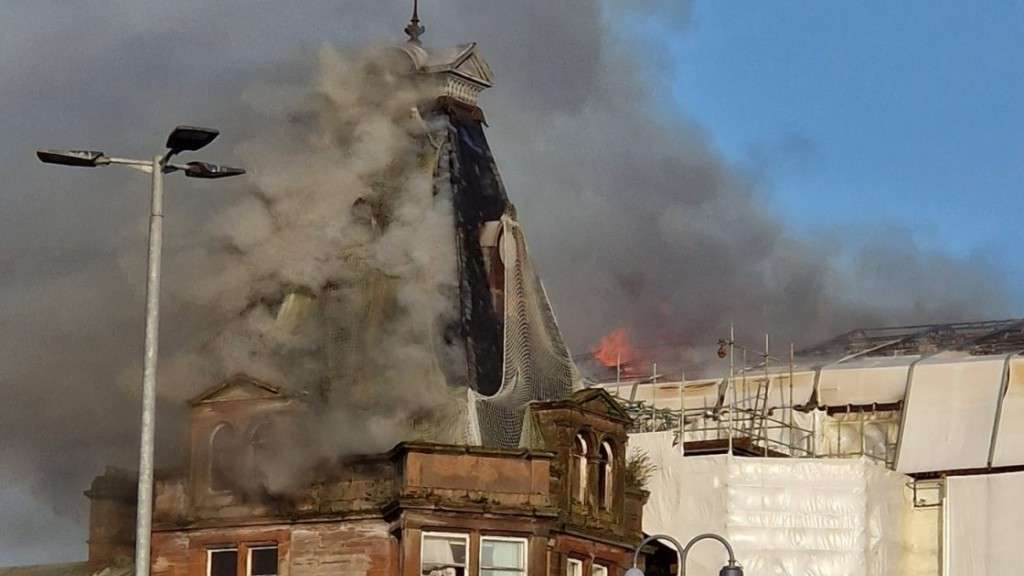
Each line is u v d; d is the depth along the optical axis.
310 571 68.81
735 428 84.94
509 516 67.94
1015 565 83.50
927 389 88.31
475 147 76.50
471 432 69.44
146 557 49.81
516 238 75.12
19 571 77.44
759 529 79.88
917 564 84.81
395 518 67.56
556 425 70.44
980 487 84.88
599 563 71.31
